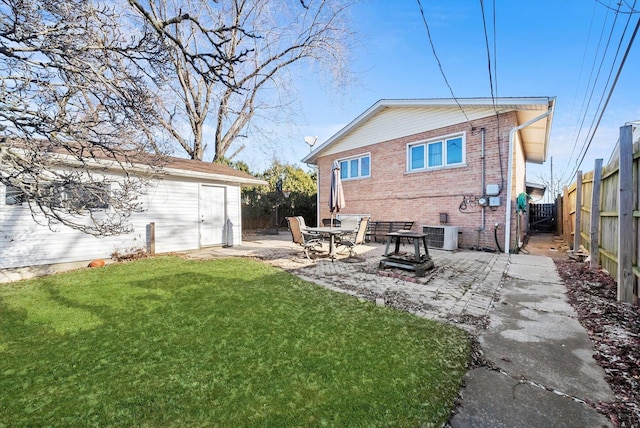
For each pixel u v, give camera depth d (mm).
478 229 8570
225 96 10406
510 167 7961
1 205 5902
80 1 2564
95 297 4020
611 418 1729
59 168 5250
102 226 3215
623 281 3717
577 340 2723
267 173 21031
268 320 3178
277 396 1907
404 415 1739
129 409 1794
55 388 2000
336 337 2754
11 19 2359
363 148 11828
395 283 4777
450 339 2715
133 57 2793
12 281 5129
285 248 9453
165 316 3309
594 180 5430
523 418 1729
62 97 2885
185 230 8883
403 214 10445
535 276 5199
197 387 2006
